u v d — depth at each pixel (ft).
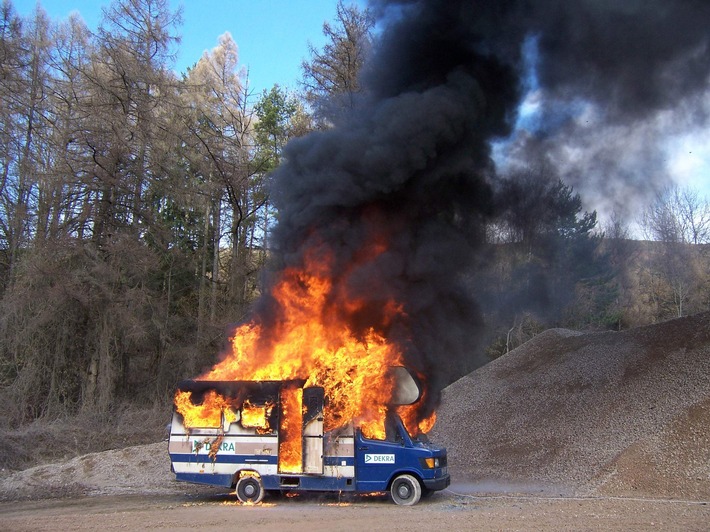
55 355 77.92
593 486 39.50
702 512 29.76
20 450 61.57
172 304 96.27
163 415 81.51
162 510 33.06
